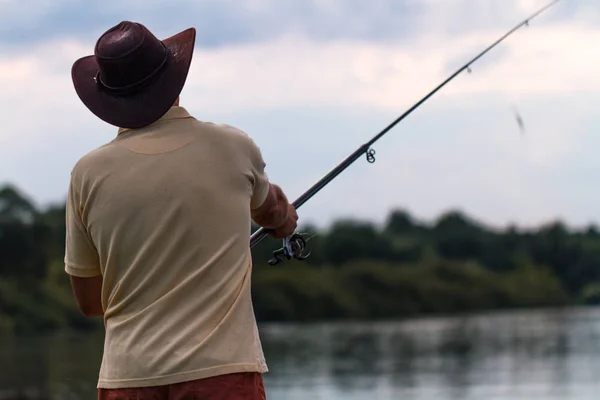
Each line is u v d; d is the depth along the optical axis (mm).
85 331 69688
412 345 47375
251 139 4000
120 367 3744
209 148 3848
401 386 28969
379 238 101312
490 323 71812
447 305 98188
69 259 4004
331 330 65125
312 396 26609
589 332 56594
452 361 37562
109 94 3900
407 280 96250
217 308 3738
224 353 3703
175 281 3742
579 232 119312
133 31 3873
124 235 3773
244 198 3879
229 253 3795
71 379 29141
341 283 89938
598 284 116688
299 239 4785
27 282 73750
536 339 50281
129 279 3783
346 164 5160
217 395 3666
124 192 3775
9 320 66375
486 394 26844
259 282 82375
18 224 75938
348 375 32344
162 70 3879
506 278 109438
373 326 70562
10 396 25047
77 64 4023
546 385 28656
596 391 26969
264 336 57969
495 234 116312
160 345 3695
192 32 3916
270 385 29453
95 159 3850
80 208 3885
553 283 112812
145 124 3873
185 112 3928
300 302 83000
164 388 3682
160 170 3779
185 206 3750
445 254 113188
